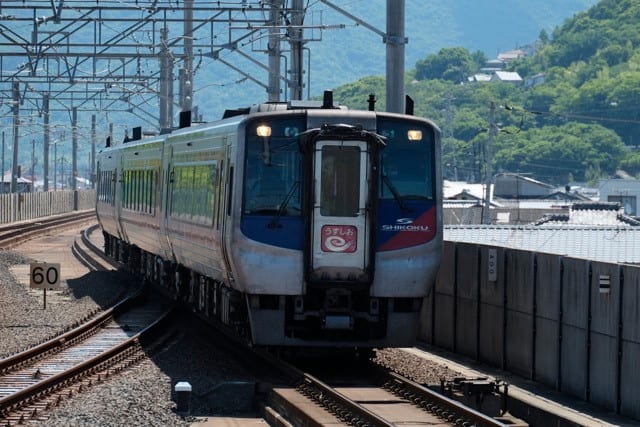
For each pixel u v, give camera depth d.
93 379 36.97
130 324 53.62
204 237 42.81
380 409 30.72
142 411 31.25
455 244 43.41
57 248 113.19
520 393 34.25
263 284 36.75
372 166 36.28
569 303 34.66
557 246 82.62
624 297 31.66
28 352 41.50
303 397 31.44
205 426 30.39
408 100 39.81
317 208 36.31
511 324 38.56
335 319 36.78
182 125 56.00
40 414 30.66
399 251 37.03
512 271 38.47
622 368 31.69
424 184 37.47
